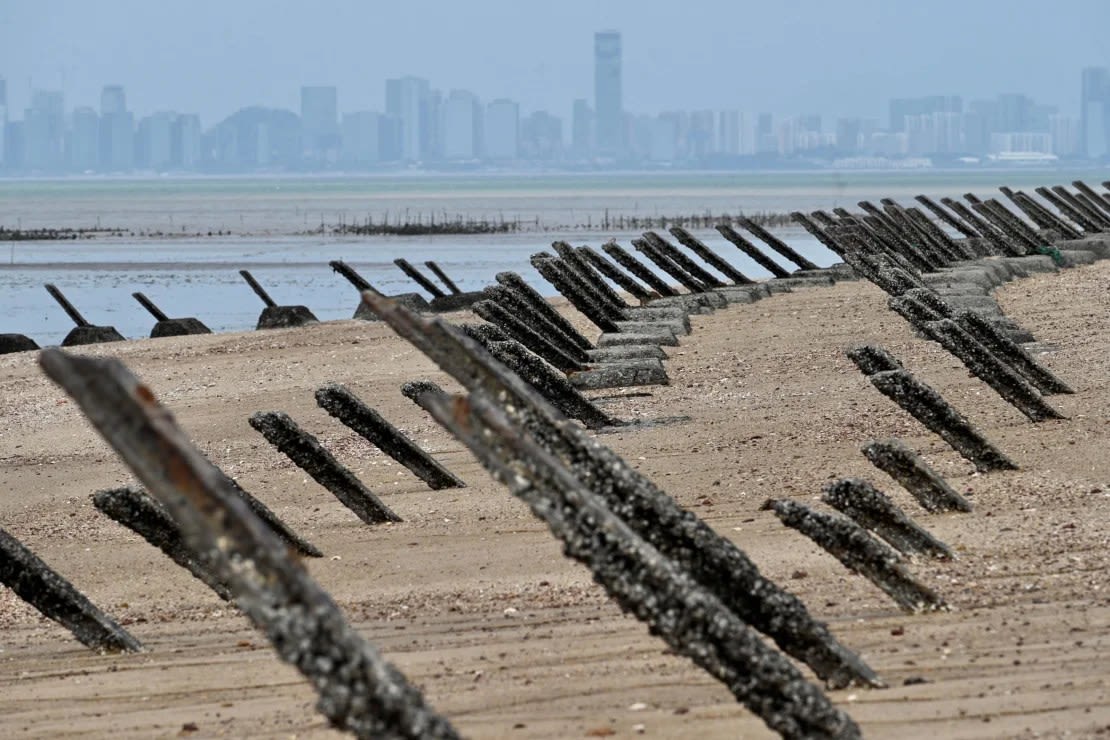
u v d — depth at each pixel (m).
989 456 53.06
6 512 64.25
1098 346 81.94
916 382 53.41
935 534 44.19
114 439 19.64
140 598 47.91
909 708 29.28
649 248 138.88
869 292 125.75
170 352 110.00
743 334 102.62
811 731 25.09
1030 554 41.53
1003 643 33.78
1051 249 143.88
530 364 70.06
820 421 66.50
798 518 37.06
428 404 24.97
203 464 21.53
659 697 31.47
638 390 81.81
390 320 27.89
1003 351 66.75
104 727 32.88
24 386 99.19
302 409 82.88
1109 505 47.00
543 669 34.25
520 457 24.67
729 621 25.14
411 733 19.70
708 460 60.34
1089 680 30.64
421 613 41.75
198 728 32.19
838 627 35.97
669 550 29.22
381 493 60.78
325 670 19.73
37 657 40.66
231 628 43.12
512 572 46.00
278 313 137.38
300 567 20.17
